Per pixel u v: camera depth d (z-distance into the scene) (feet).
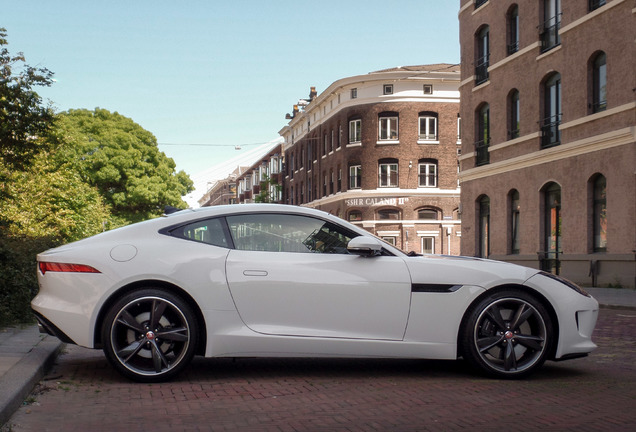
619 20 64.90
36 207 66.28
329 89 167.22
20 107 42.93
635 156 62.23
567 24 73.00
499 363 18.39
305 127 198.59
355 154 158.81
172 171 171.32
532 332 18.61
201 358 21.52
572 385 17.63
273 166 239.71
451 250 153.48
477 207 92.48
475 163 93.04
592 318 18.83
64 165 77.05
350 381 18.02
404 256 18.48
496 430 13.24
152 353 17.29
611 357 22.58
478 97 92.12
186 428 13.30
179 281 17.30
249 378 18.33
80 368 19.53
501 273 18.29
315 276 17.74
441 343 17.99
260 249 18.10
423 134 154.20
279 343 17.40
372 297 17.81
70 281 17.29
